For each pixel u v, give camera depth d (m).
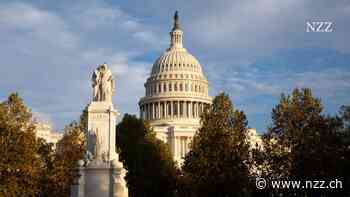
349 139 78.69
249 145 89.31
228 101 91.94
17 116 73.38
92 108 61.28
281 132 82.06
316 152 76.50
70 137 90.75
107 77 62.84
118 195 58.59
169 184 122.81
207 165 85.94
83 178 59.19
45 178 83.81
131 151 112.62
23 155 70.06
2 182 67.94
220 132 88.00
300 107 82.38
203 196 86.00
